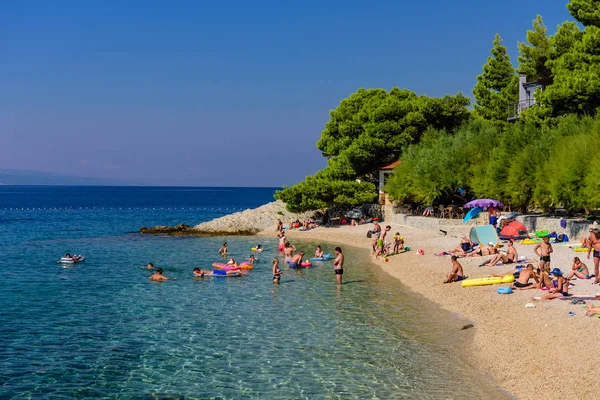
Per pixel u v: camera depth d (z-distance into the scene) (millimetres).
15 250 51281
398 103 73688
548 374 16703
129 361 19562
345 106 83250
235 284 33500
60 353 20469
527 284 26781
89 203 186625
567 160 37750
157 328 23688
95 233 70438
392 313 25656
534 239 39500
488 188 49656
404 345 20844
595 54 50844
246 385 17344
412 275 34625
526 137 48719
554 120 51719
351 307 27031
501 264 32875
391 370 18297
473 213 46375
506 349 19438
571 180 37094
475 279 29172
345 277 35406
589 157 36531
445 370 18141
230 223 74125
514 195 45781
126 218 105312
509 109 75062
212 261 44000
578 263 26312
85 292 31219
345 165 72688
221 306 27625
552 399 15195
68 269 39688
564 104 51375
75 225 85625
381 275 35969
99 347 21125
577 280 26469
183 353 20391
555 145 43469
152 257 46438
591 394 14898
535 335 20031
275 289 31797
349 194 67938
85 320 25016
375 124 72562
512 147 48469
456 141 57562
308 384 17297
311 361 19328
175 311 26672
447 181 54375
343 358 19562
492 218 46156
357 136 77625
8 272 38219
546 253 27047
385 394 16375
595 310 20672
